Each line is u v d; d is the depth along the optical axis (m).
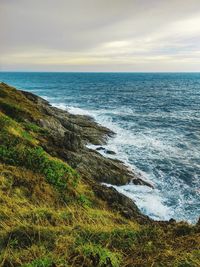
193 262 5.89
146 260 6.50
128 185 20.31
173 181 21.95
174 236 8.50
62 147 21.16
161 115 54.94
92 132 34.16
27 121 23.95
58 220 9.29
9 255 6.73
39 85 172.75
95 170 20.08
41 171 13.59
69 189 13.16
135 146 30.95
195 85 171.75
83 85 170.38
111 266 6.21
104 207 14.00
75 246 7.06
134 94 105.75
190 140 34.72
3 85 34.69
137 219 14.20
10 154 14.03
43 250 6.92
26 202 10.75
